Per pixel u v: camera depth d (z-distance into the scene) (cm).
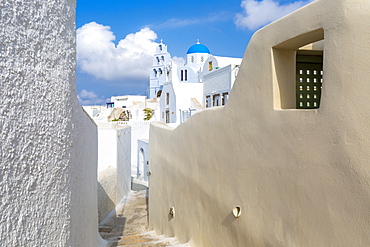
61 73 193
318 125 224
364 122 186
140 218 1000
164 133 693
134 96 5450
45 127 169
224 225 382
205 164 443
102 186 930
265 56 289
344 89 200
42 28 167
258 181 306
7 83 135
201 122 457
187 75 3956
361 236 187
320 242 222
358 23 190
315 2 225
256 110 308
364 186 185
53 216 179
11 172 137
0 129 130
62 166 193
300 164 244
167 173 662
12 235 136
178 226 577
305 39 252
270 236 284
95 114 4794
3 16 133
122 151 1334
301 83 363
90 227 409
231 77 1759
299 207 245
